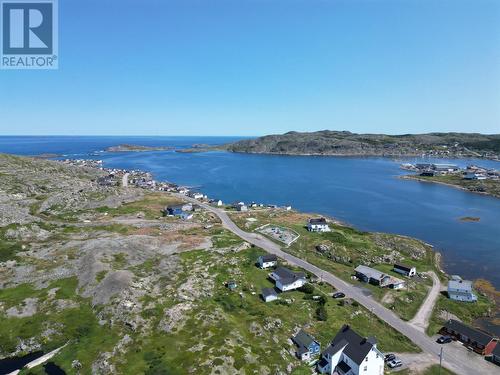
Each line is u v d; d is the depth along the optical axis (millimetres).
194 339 56000
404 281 86000
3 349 57312
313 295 75938
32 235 102125
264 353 54375
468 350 62156
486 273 100500
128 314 62531
